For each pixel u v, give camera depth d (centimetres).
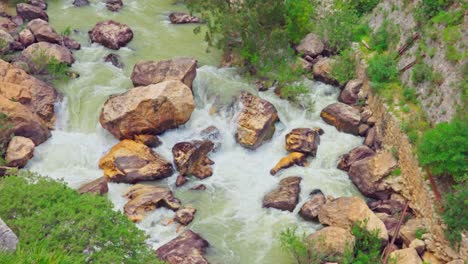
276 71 3219
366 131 2841
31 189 1844
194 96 3036
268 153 2794
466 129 2191
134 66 3084
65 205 1797
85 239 1669
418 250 2167
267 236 2320
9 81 2778
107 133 2778
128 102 2698
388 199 2484
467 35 2530
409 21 3003
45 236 1655
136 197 2423
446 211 2127
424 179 2297
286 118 2975
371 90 2914
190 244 2194
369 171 2527
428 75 2650
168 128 2784
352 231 2219
